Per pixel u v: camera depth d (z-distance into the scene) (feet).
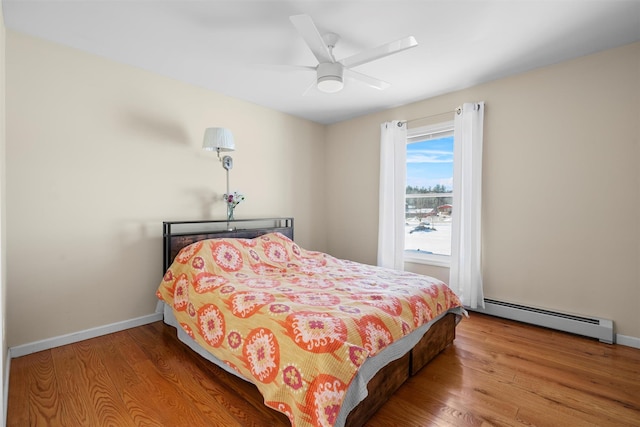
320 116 13.52
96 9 6.24
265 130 12.24
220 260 8.32
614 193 7.84
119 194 8.51
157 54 8.11
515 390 5.79
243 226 11.52
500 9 6.27
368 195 13.30
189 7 6.21
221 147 9.36
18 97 6.98
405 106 12.01
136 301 8.87
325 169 14.92
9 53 6.88
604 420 4.96
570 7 6.20
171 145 9.55
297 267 9.34
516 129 9.36
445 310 7.31
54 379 6.08
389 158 12.24
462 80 9.77
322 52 6.58
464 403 5.40
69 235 7.69
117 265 8.49
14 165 6.93
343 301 5.99
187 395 5.60
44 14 6.39
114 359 6.90
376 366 5.07
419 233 12.07
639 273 7.55
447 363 6.81
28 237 7.11
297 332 4.79
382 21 6.64
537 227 9.05
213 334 6.20
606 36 7.27
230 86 10.21
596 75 8.04
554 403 5.39
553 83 8.70
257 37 7.30
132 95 8.72
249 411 5.18
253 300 5.93
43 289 7.32
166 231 9.27
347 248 14.10
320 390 4.20
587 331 8.01
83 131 7.89
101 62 8.18
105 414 5.08
